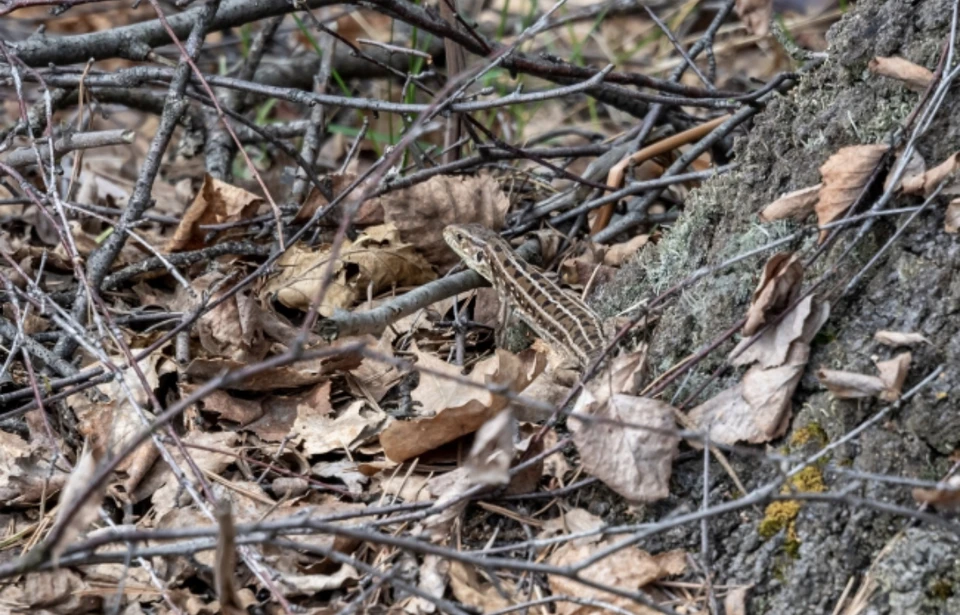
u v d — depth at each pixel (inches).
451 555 139.7
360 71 370.9
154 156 225.5
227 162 304.5
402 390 210.2
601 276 245.9
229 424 202.8
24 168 308.7
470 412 181.0
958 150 174.4
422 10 255.1
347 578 163.3
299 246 248.1
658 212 293.4
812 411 165.8
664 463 163.6
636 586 157.4
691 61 273.7
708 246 204.5
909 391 158.9
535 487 175.6
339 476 187.0
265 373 203.9
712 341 182.1
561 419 192.2
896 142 174.4
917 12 185.0
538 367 204.8
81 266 197.8
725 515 163.2
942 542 150.2
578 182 259.3
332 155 384.2
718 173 227.5
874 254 173.6
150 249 209.3
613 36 423.8
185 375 206.1
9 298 218.5
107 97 310.3
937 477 156.5
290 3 249.3
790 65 371.6
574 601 147.9
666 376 179.0
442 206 258.7
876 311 169.2
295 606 157.8
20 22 429.7
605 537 164.4
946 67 173.6
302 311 240.4
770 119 197.8
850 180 173.5
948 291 164.9
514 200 287.1
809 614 154.6
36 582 165.0
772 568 158.4
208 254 239.9
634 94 244.5
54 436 192.1
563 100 402.6
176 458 189.0
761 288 169.2
